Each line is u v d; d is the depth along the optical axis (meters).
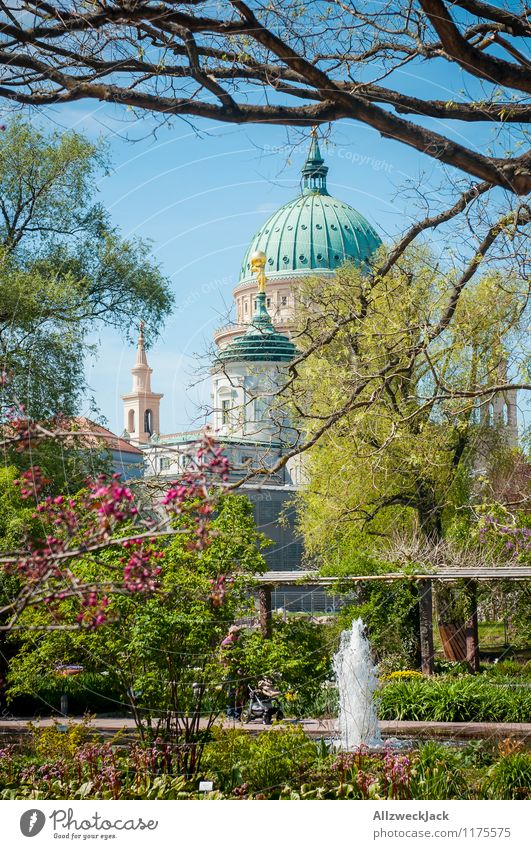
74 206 30.53
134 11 8.55
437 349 19.88
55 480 19.61
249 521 14.58
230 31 8.37
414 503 31.86
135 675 14.56
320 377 15.29
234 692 16.75
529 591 34.09
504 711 23.66
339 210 87.00
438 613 33.81
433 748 14.22
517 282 13.08
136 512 5.89
